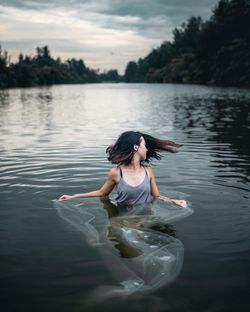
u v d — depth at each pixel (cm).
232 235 376
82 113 1984
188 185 559
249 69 6181
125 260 320
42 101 3262
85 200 482
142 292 273
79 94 4984
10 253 339
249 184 564
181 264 315
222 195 509
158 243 352
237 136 1080
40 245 354
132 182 467
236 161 734
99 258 326
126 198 464
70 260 324
